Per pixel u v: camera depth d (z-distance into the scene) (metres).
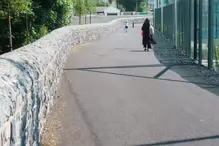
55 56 8.21
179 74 10.85
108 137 5.49
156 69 11.90
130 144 5.20
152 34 18.47
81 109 7.04
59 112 6.84
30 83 4.04
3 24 15.42
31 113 4.16
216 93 8.27
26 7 13.77
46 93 6.05
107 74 11.02
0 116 2.63
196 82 9.59
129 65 12.90
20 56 5.07
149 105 7.28
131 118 6.41
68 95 8.27
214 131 5.71
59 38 10.66
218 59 10.77
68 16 23.30
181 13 17.42
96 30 28.72
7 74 3.56
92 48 19.66
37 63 5.20
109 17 62.94
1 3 12.76
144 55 16.19
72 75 10.92
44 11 18.97
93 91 8.63
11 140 3.00
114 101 7.64
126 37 30.91
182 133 5.62
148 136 5.50
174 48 19.52
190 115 6.55
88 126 6.00
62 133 5.68
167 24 26.67
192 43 14.49
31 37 17.00
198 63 12.88
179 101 7.57
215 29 10.97
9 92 3.09
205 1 12.12
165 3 30.41
